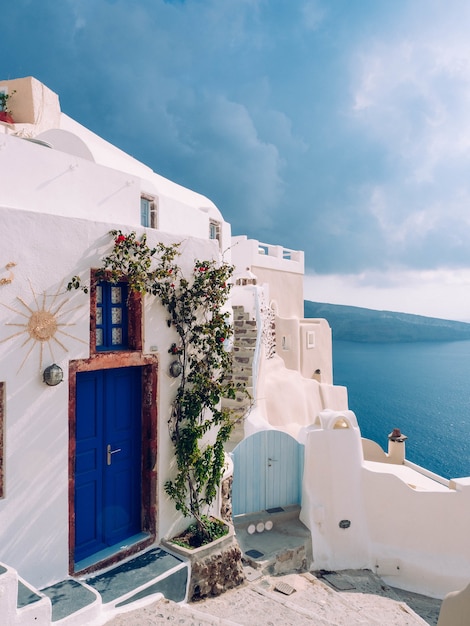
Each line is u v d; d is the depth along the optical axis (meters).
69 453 5.75
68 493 5.71
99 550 6.30
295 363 21.77
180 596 6.15
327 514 10.24
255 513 10.41
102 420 6.38
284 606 6.43
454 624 4.20
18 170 5.96
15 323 5.23
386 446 48.22
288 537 9.84
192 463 6.93
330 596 8.41
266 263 24.09
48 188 6.31
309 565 9.75
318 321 24.84
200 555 6.51
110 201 7.18
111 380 6.48
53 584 5.51
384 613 8.38
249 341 14.71
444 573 10.00
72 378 5.77
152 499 6.77
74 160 6.66
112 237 6.17
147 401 6.79
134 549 6.47
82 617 4.95
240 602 6.47
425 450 46.09
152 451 6.77
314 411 19.98
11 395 5.20
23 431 5.30
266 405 17.22
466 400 70.56
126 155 14.39
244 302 15.73
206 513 7.61
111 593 5.54
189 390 7.15
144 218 9.12
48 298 5.51
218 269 7.32
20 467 5.27
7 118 9.84
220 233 13.23
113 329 6.47
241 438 12.13
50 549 5.51
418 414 61.72
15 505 5.23
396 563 10.19
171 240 6.93
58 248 5.61
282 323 21.86
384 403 68.69
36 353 5.41
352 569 10.12
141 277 6.26
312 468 10.33
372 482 10.49
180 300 6.98
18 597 4.63
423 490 10.34
